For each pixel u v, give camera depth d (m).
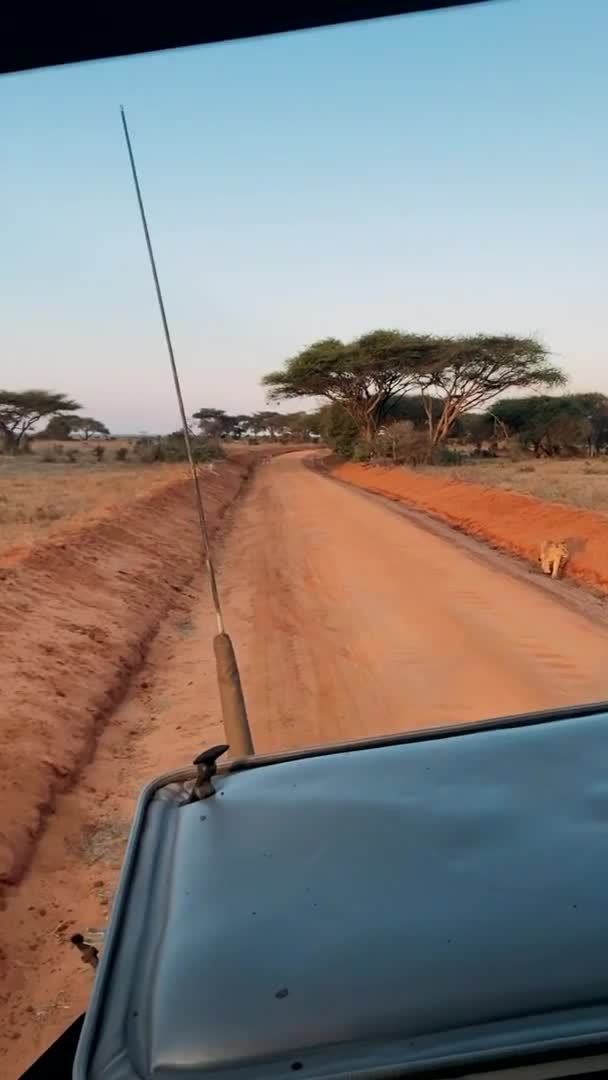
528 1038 1.60
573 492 29.08
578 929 1.80
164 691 11.61
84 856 7.09
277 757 2.96
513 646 12.22
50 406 86.19
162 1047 1.71
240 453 102.06
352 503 39.41
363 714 9.80
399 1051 1.62
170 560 21.97
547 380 65.25
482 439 79.00
